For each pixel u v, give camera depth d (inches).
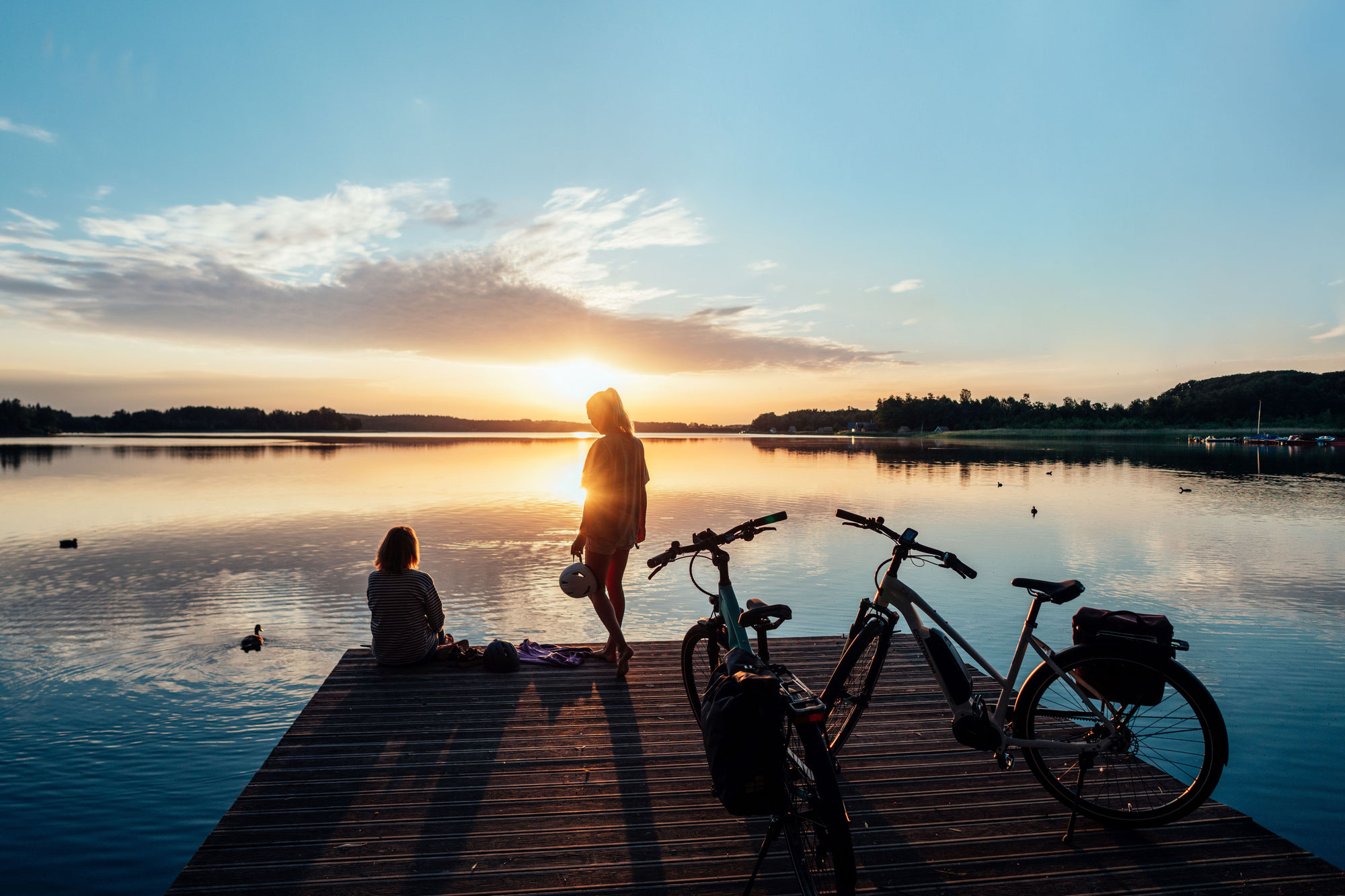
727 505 973.2
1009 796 146.3
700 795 146.9
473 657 230.4
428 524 813.9
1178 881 118.7
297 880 117.8
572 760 162.7
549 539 707.4
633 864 123.1
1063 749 131.0
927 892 115.7
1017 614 448.5
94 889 183.8
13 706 300.4
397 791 147.6
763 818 137.6
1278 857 125.3
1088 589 504.1
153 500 1070.4
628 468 219.0
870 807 141.6
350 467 1940.2
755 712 95.4
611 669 229.3
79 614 434.6
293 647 374.6
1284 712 290.7
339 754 165.0
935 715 188.2
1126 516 895.7
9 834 207.5
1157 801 140.5
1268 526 807.7
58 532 752.3
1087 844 129.3
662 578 545.0
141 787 234.7
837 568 578.9
